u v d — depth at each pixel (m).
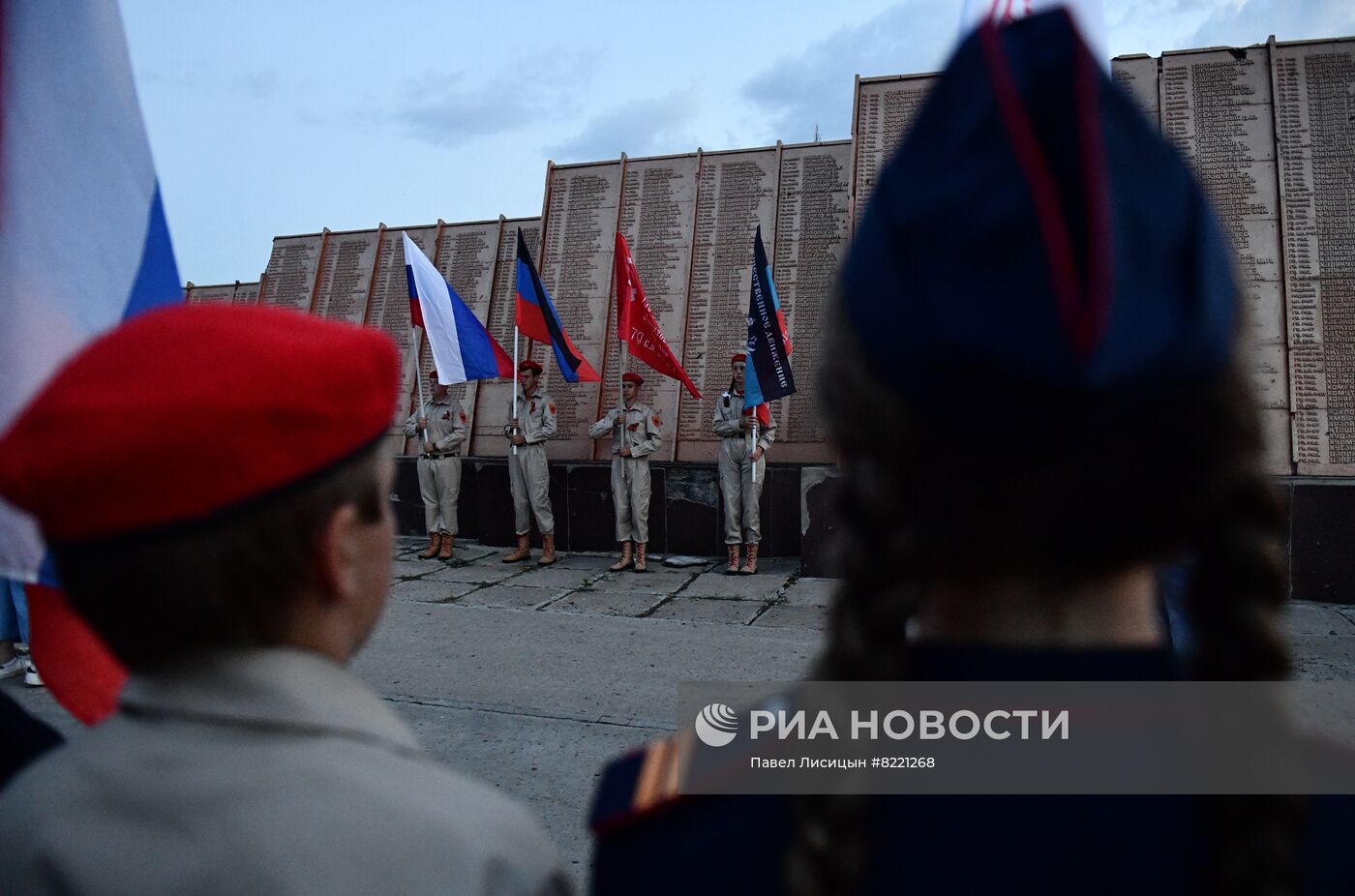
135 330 0.76
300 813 0.69
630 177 10.17
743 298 9.55
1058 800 0.54
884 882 0.55
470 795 0.76
